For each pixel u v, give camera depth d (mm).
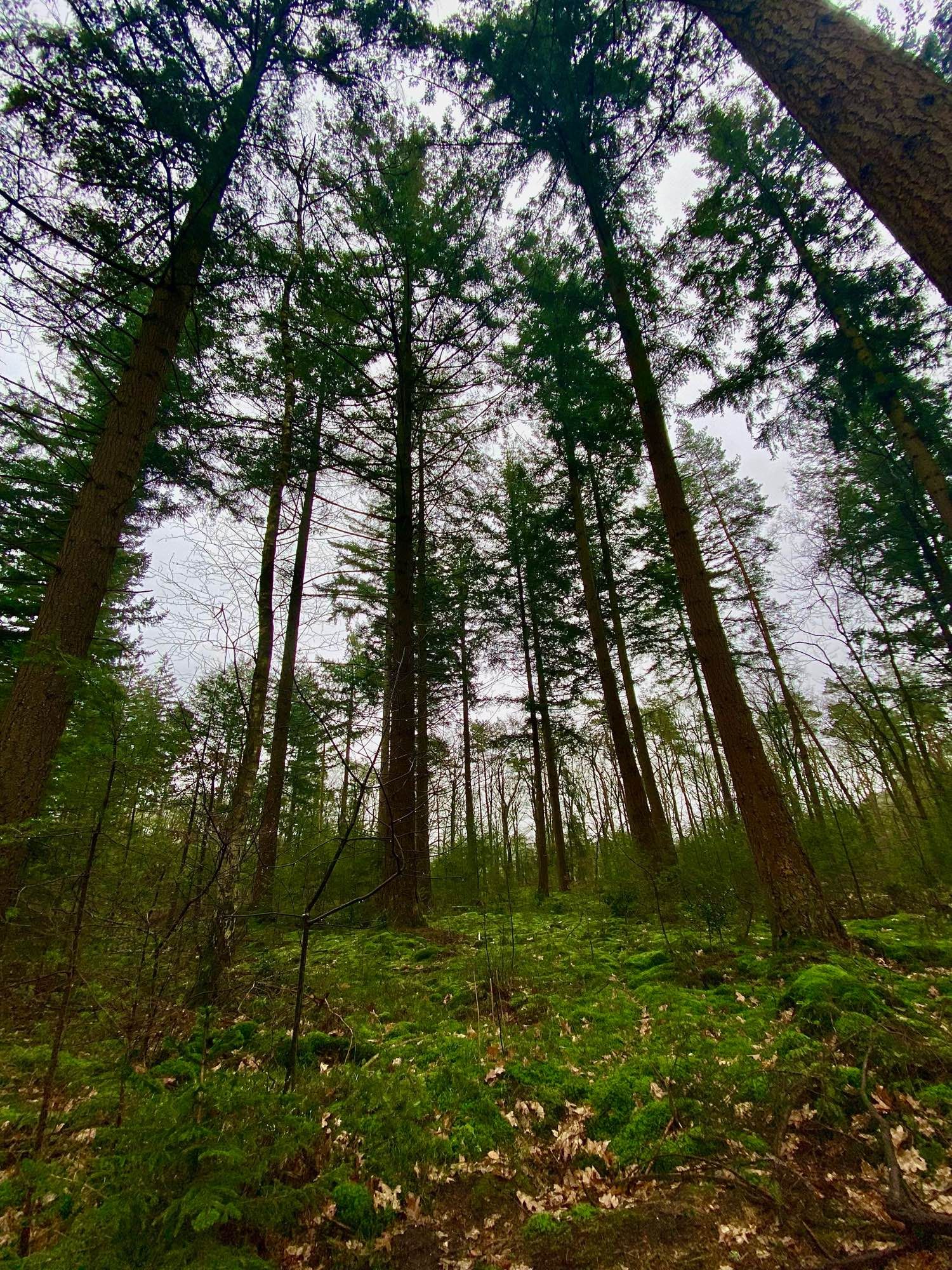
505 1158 2516
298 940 6883
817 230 7680
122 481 4664
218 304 6074
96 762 3264
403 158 7164
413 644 8602
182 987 3611
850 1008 3279
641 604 15789
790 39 2877
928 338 7809
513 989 4773
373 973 5250
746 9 3078
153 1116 2164
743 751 5562
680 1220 2098
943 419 9375
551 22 6129
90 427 6660
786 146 7473
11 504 8617
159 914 3221
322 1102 2836
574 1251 2021
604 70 6477
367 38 5926
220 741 3881
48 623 4086
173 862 3486
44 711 3850
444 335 8883
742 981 4527
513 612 16641
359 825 4145
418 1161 2477
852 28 2721
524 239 8102
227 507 8516
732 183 7387
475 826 13820
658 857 9219
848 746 14000
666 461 6801
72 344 4875
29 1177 1850
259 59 5656
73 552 4324
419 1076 3188
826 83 2717
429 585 14117
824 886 8141
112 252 5094
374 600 13281
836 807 9891
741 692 5844
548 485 14914
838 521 15438
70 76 4336
